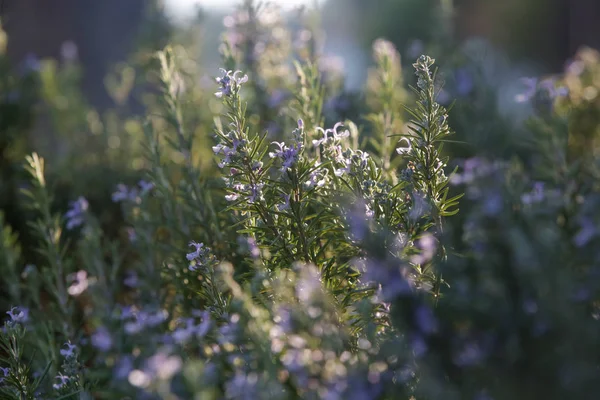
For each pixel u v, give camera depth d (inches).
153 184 31.2
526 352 19.7
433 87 25.0
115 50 84.3
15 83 51.3
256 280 22.5
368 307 21.9
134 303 32.8
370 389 20.2
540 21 129.4
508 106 48.2
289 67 44.0
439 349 20.3
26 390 24.9
